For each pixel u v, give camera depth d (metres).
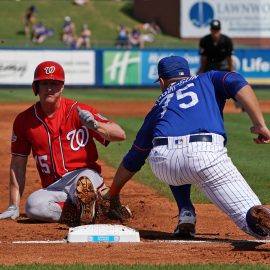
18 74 74.06
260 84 77.19
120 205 16.36
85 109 16.72
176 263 12.28
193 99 13.86
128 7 115.81
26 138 17.02
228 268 11.80
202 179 13.56
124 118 44.56
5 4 112.06
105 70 75.81
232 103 59.94
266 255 12.94
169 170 13.71
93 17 110.94
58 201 16.80
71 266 11.94
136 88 76.56
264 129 13.29
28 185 22.56
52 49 74.44
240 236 15.23
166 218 17.38
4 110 49.16
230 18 102.06
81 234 14.30
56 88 16.45
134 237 14.39
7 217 17.12
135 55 76.38
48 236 15.12
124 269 11.73
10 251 13.33
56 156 16.86
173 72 14.77
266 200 20.09
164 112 13.99
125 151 30.48
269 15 102.06
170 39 104.50
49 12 110.62
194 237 15.08
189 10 102.44
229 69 40.25
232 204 13.42
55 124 16.77
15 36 101.50
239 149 30.64
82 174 16.70
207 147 13.45
